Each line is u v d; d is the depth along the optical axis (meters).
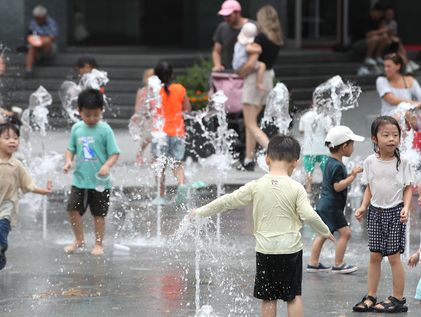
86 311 16.45
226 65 33.66
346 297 17.34
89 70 30.38
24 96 44.00
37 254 20.94
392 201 16.50
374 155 16.75
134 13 55.94
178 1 55.75
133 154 33.81
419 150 26.22
